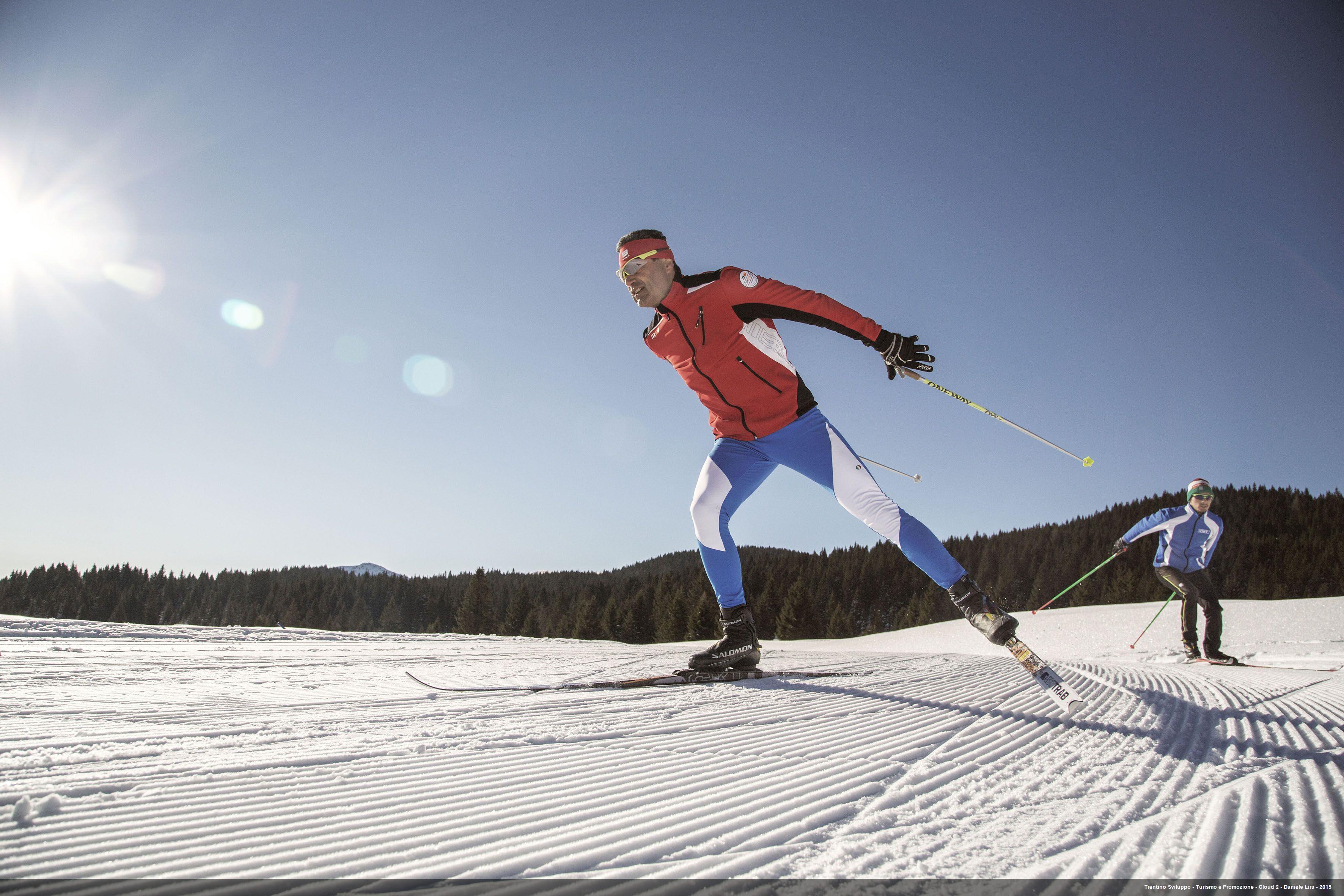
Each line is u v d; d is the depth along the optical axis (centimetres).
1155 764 150
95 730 179
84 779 127
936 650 1475
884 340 289
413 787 127
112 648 502
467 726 194
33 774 131
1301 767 142
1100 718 217
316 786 127
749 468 321
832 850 94
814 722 207
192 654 457
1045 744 175
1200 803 115
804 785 133
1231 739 180
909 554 278
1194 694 295
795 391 306
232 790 123
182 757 148
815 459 305
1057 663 451
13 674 317
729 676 326
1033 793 125
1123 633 1218
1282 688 332
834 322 292
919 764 151
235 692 272
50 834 97
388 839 98
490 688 295
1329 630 967
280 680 320
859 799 123
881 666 410
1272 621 1088
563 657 501
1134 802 117
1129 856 89
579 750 165
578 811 114
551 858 91
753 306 297
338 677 338
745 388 305
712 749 167
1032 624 1519
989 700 255
